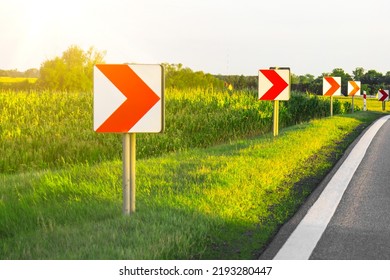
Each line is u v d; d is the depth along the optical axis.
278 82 18.08
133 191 7.84
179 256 6.19
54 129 18.97
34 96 26.91
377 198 9.53
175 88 30.17
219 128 21.06
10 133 18.31
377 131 22.58
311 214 8.29
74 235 6.75
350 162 13.51
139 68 7.83
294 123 29.38
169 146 17.64
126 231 6.88
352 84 39.03
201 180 10.12
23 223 7.74
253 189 9.54
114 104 7.83
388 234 7.27
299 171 11.83
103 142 16.92
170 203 8.23
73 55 69.00
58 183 9.75
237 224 7.54
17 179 11.47
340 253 6.41
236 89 31.81
